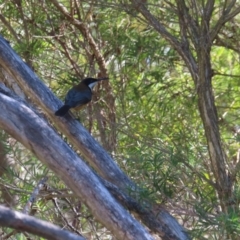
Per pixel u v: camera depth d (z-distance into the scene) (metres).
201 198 8.83
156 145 10.31
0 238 10.31
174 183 9.62
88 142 8.55
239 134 11.02
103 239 12.60
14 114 7.55
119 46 13.13
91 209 7.52
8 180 10.79
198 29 10.48
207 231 8.59
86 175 7.47
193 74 10.43
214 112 10.15
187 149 10.43
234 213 7.96
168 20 12.04
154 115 12.82
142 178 9.95
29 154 12.02
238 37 12.48
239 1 13.22
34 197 8.95
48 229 5.36
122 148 12.65
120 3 11.52
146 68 13.01
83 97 10.88
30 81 8.64
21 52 12.38
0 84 8.45
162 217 8.53
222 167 9.83
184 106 12.43
